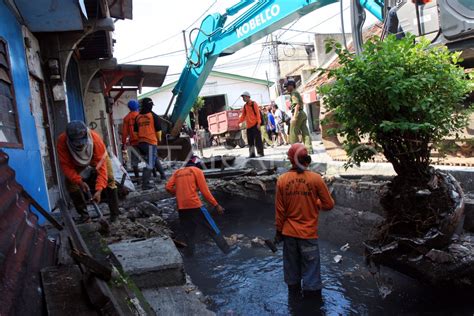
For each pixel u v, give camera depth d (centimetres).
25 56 599
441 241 400
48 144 694
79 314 219
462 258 387
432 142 433
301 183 459
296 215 464
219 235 604
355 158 449
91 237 390
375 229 494
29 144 526
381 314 411
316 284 460
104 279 253
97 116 1230
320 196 459
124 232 522
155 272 391
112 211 572
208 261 609
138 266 390
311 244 463
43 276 257
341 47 419
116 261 365
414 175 419
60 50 746
